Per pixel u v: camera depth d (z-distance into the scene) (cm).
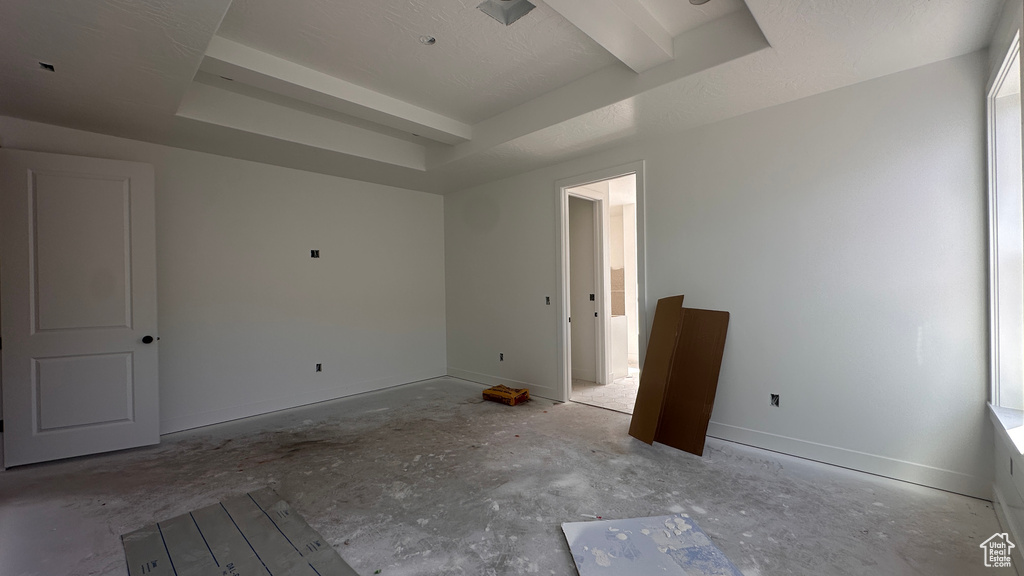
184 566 188
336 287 474
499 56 281
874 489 247
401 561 190
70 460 305
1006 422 206
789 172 293
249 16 236
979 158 232
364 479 270
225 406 396
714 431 333
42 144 317
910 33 214
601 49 274
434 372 566
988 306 230
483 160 421
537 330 468
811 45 225
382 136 421
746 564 183
